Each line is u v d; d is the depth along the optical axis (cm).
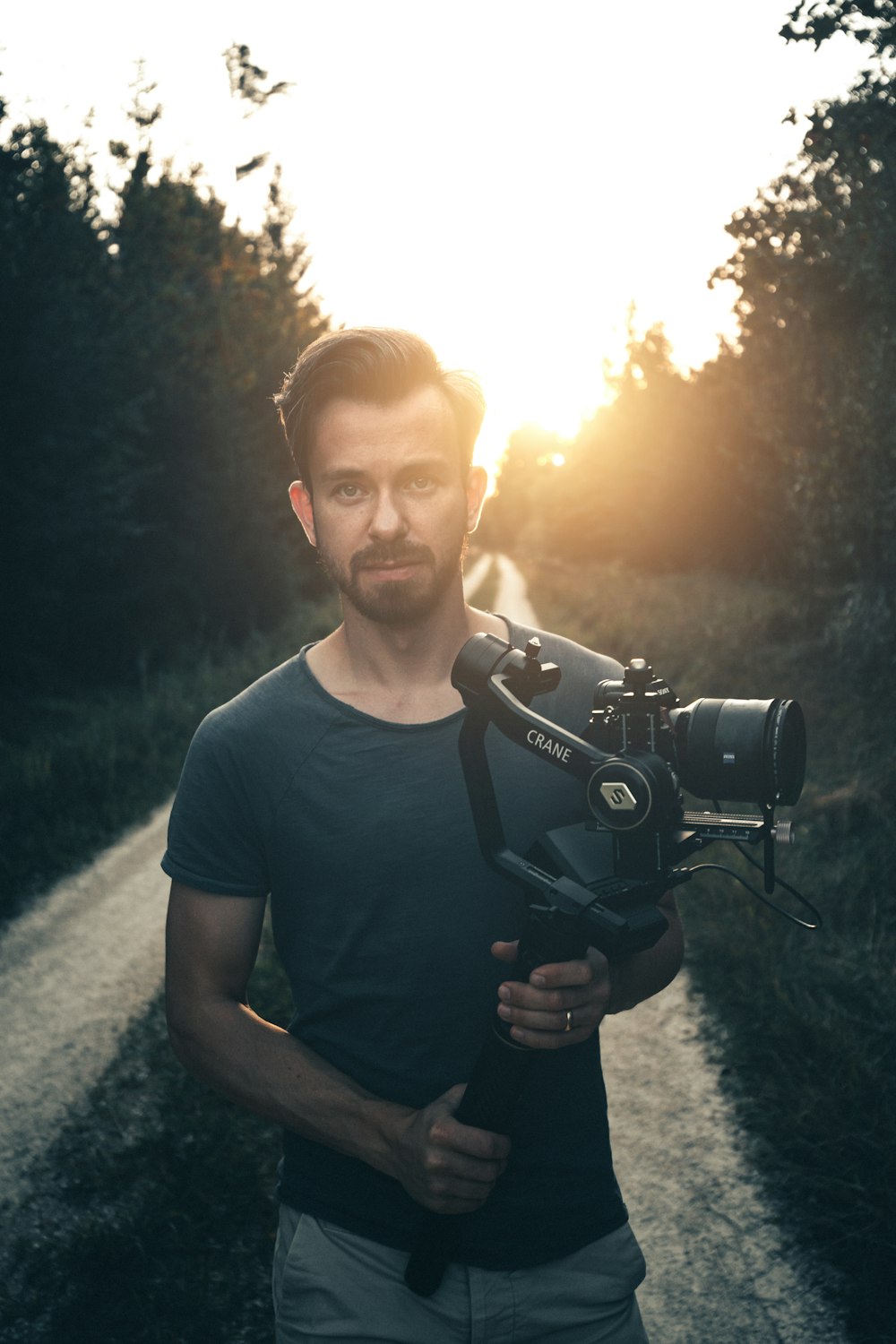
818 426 894
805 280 825
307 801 132
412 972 130
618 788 106
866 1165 317
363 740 132
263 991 460
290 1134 139
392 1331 128
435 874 130
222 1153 354
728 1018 416
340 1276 130
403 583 128
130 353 1476
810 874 518
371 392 127
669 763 114
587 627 1856
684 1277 288
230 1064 132
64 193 1289
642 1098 375
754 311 945
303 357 131
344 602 135
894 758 607
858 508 812
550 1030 111
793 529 1061
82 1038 442
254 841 135
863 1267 282
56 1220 325
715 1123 353
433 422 128
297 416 131
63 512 1230
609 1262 132
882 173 703
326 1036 135
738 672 922
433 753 131
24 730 1097
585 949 114
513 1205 128
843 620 852
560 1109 131
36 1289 297
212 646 1781
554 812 131
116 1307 291
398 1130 121
